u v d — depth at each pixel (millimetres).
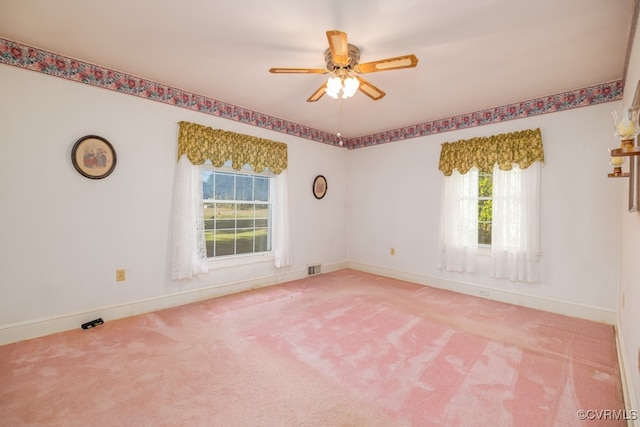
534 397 1776
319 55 2500
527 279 3375
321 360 2189
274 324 2844
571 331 2730
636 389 1542
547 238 3291
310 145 4777
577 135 3109
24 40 2344
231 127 3744
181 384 1875
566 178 3174
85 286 2746
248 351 2311
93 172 2744
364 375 2000
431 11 1889
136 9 1930
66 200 2633
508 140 3494
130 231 3004
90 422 1534
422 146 4426
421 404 1712
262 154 4027
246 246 4094
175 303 3328
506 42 2238
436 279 4250
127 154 2961
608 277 2938
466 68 2652
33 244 2484
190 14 1973
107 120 2832
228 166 3822
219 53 2490
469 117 3908
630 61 2152
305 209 4742
